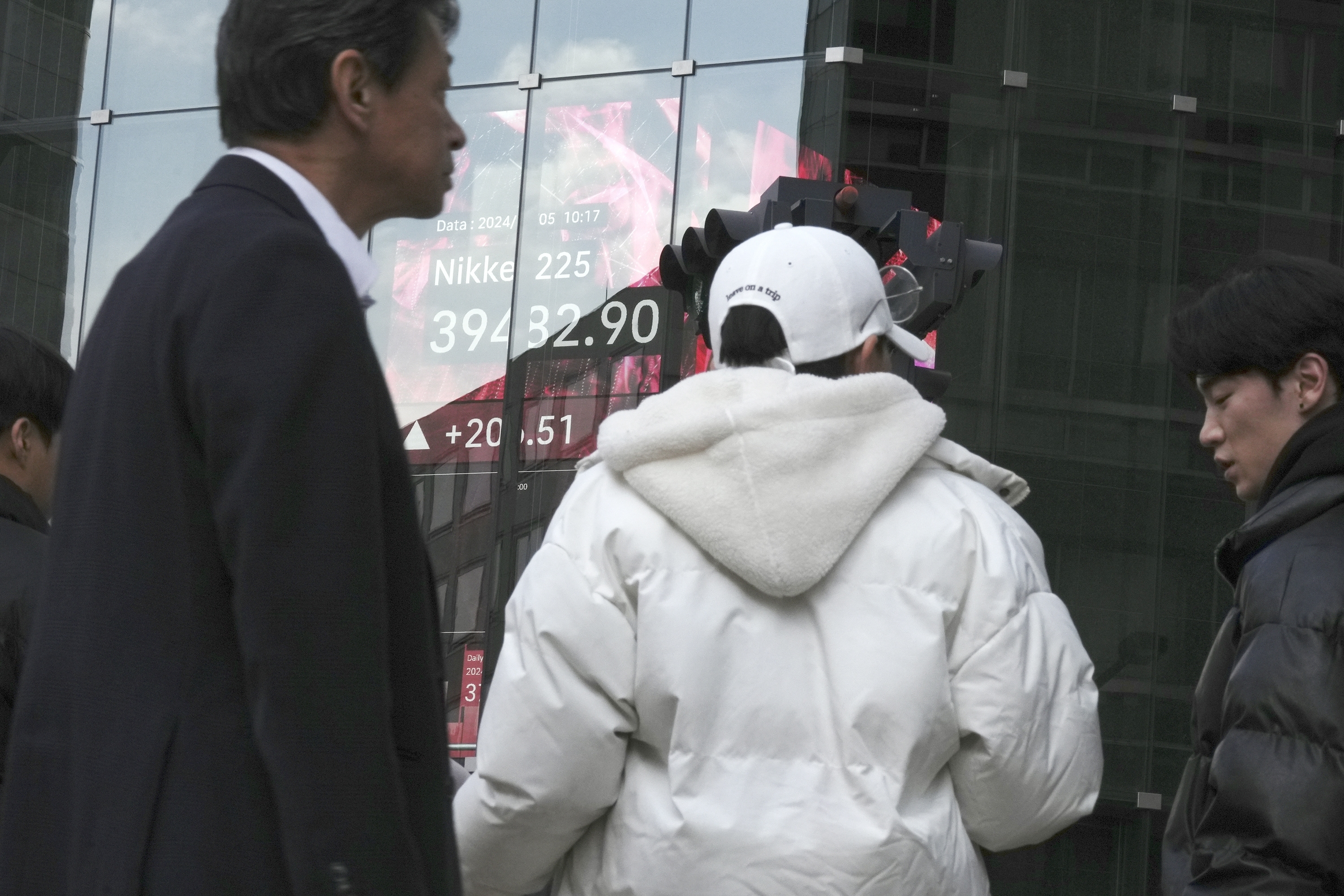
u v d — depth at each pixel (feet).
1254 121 32.01
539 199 32.60
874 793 6.36
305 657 4.17
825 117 30.83
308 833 4.11
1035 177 31.12
